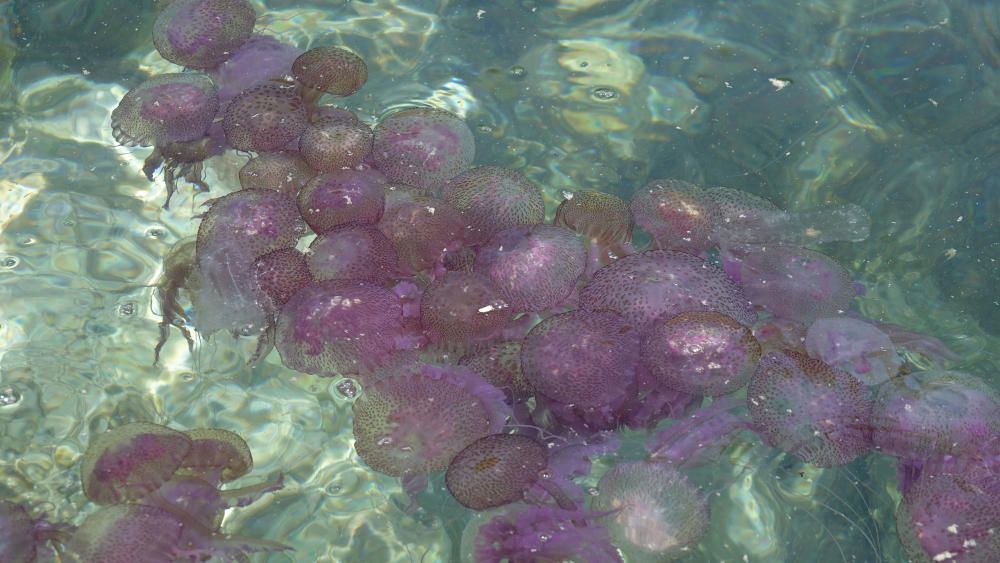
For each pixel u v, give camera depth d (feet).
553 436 2.16
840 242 2.60
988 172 2.73
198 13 2.74
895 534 2.11
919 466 2.08
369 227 2.35
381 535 2.12
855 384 2.15
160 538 1.94
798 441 2.12
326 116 2.63
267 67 2.75
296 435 2.25
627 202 2.68
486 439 2.07
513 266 2.27
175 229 2.59
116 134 2.65
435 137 2.56
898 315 2.47
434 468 2.12
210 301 2.34
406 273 2.36
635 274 2.26
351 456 2.23
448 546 2.11
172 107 2.61
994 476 2.03
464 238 2.38
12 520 2.03
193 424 2.26
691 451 2.15
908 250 2.59
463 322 2.20
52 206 2.62
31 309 2.43
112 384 2.31
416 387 2.16
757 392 2.15
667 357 2.14
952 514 2.01
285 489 2.17
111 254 2.53
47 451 2.20
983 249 2.59
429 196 2.42
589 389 2.12
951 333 2.44
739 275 2.40
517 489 2.03
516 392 2.22
